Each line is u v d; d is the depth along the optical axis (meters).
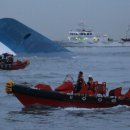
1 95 64.38
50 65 145.62
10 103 57.19
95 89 52.22
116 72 121.00
